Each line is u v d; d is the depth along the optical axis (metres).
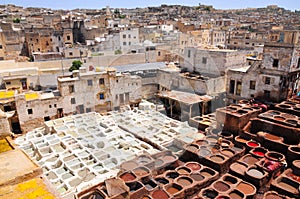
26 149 11.62
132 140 9.17
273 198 11.77
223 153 13.58
